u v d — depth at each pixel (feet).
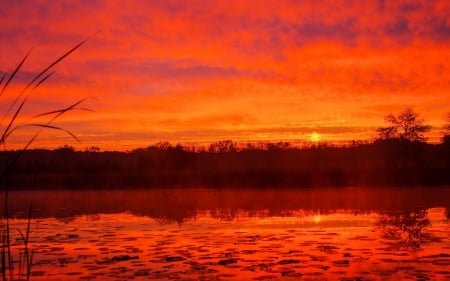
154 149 169.07
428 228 61.72
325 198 104.83
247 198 109.19
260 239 55.98
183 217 78.54
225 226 67.15
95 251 50.47
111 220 76.79
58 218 80.43
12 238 59.52
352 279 37.81
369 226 64.23
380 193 114.73
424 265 42.01
